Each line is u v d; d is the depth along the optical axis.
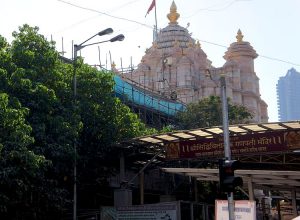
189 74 53.84
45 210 19.55
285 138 21.72
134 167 28.84
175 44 57.06
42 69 20.67
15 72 18.45
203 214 25.34
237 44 60.91
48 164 17.66
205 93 52.22
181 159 24.22
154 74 56.78
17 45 20.42
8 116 15.98
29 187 17.62
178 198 32.09
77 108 21.02
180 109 40.81
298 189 25.53
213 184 32.28
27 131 16.61
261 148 22.23
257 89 62.28
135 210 22.27
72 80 22.56
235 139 22.92
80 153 22.59
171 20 63.09
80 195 26.34
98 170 24.28
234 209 12.72
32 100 19.08
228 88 54.06
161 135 23.16
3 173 15.81
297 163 23.39
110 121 23.36
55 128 19.30
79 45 22.94
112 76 25.05
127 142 23.89
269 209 38.06
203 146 23.73
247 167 25.84
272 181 20.97
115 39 22.75
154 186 32.25
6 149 16.00
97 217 24.41
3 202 16.45
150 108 37.09
